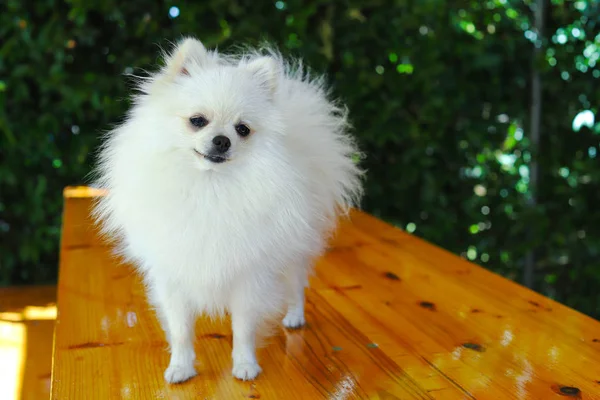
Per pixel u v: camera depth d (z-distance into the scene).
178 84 0.72
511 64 1.49
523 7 1.46
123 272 1.00
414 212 1.55
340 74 1.44
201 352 0.79
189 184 0.69
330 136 0.84
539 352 0.78
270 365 0.75
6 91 1.38
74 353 0.76
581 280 1.51
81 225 1.17
